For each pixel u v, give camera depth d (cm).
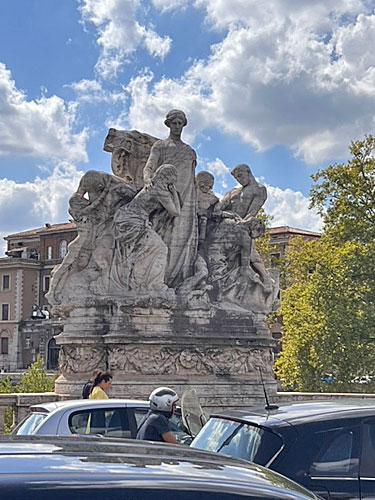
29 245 9888
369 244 4103
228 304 2134
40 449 398
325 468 725
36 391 4081
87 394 1355
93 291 2055
